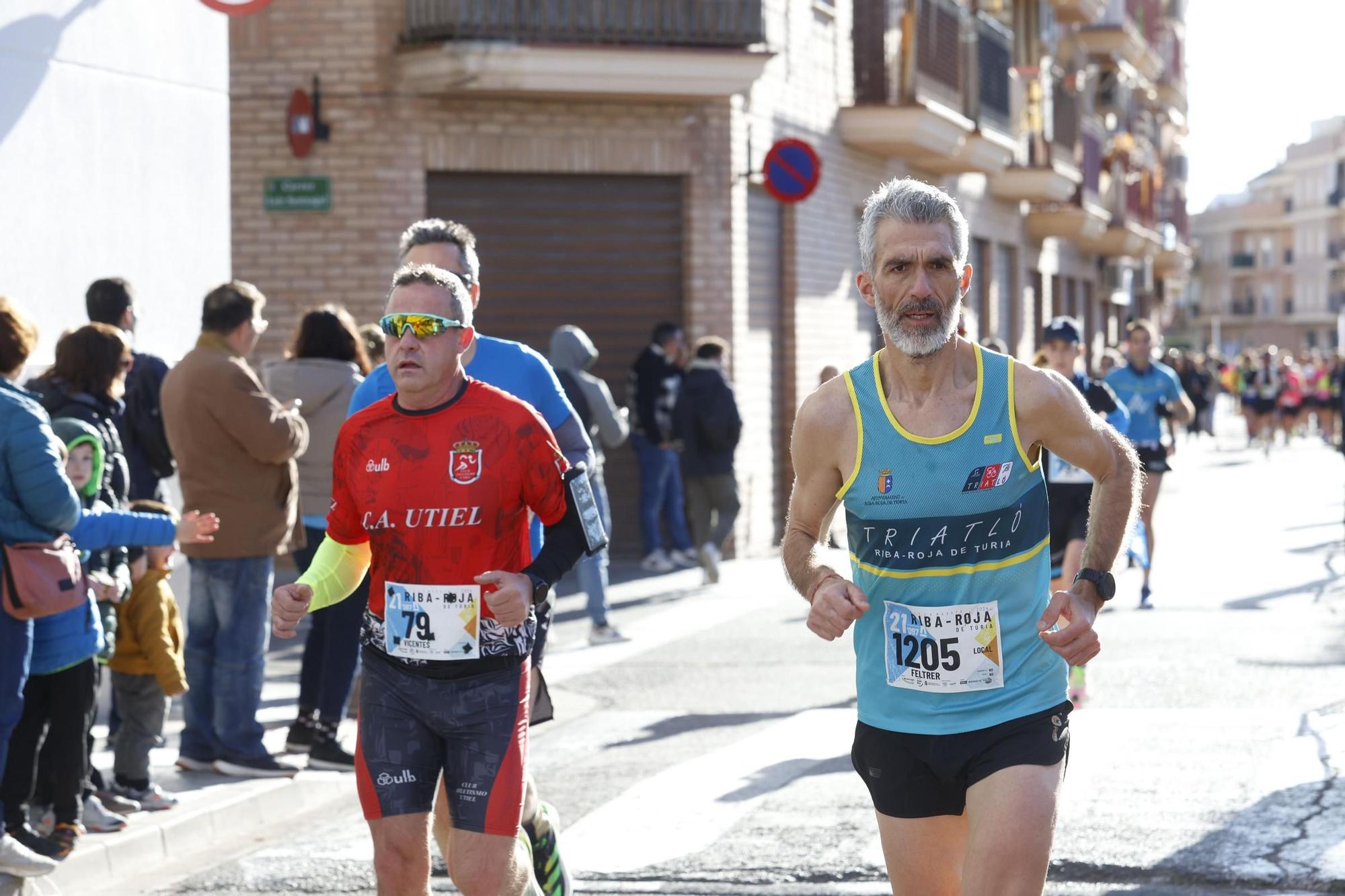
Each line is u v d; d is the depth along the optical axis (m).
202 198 15.63
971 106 35.34
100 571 9.61
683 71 23.69
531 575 6.72
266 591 11.55
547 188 24.48
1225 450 58.66
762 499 27.19
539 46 23.02
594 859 9.58
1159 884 8.80
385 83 23.50
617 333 24.86
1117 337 67.69
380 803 6.76
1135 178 62.97
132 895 9.30
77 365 9.95
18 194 13.55
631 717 13.68
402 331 6.75
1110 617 18.33
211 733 11.65
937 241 5.84
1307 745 11.73
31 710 9.18
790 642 17.47
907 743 6.04
